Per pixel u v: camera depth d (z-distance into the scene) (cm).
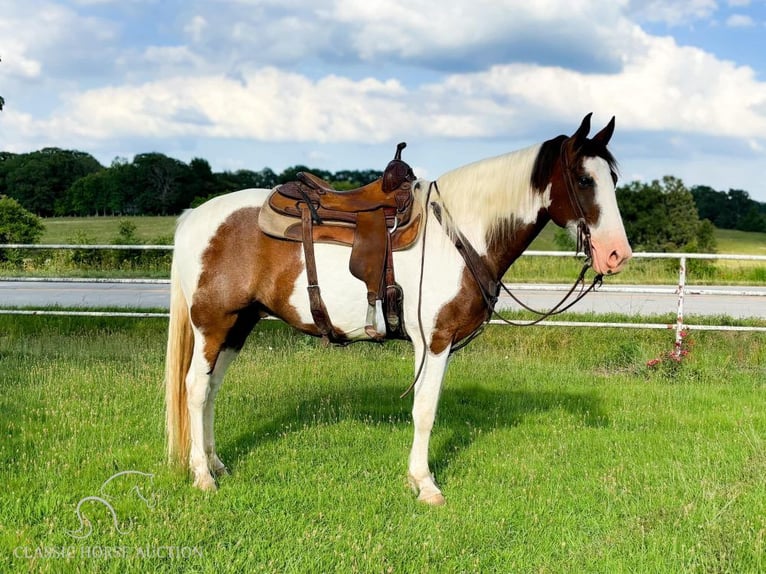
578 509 401
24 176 5888
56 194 6000
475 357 820
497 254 400
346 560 330
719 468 454
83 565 316
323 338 413
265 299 409
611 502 407
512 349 859
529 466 463
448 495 419
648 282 1622
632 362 798
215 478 434
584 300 1294
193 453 421
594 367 809
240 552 338
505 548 354
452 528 370
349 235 391
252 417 561
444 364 404
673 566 327
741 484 421
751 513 377
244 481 428
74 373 679
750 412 596
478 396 650
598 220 368
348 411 576
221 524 368
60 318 986
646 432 546
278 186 417
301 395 629
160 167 5928
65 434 499
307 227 394
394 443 504
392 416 578
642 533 362
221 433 519
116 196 5850
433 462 470
